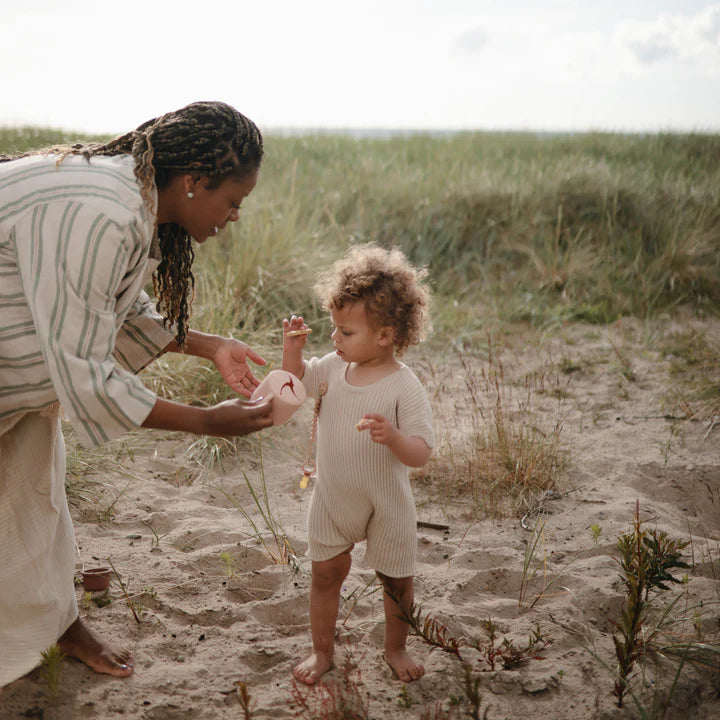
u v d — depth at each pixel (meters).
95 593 2.99
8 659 2.37
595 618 2.96
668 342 6.97
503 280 8.64
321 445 2.53
